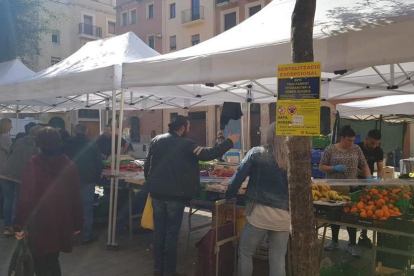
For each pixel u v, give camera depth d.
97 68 5.13
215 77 3.66
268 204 3.20
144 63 4.43
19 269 2.90
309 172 2.02
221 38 4.27
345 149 4.83
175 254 3.94
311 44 1.99
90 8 37.78
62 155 3.25
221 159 6.86
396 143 12.77
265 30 3.87
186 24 28.33
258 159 3.27
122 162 6.20
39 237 3.01
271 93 6.80
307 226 2.01
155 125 30.55
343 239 5.79
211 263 3.68
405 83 4.77
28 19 12.65
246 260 3.35
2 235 5.62
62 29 35.59
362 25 2.88
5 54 11.62
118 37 7.08
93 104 9.69
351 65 2.85
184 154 3.86
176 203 3.90
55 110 11.55
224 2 26.14
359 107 8.84
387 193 3.62
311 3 1.97
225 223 4.15
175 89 6.50
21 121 17.69
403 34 2.67
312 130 1.93
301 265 2.02
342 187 4.17
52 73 6.23
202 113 27.70
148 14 31.55
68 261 4.58
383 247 3.45
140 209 5.94
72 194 3.25
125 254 4.85
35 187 3.02
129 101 9.04
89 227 5.27
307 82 1.95
